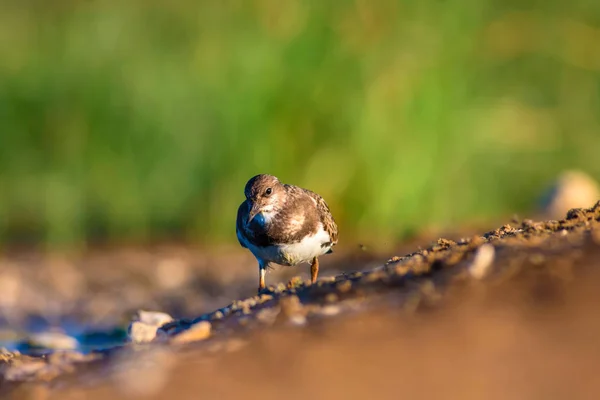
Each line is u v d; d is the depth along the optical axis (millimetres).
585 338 5309
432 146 15984
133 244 16922
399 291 6480
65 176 16938
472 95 16672
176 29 16797
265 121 16047
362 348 5590
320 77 15930
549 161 17406
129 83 16750
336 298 6633
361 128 15758
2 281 14555
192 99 16359
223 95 16156
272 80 15992
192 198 16594
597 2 18359
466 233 14125
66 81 17094
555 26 17641
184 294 13844
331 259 14188
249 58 16094
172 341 6629
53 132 17031
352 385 5191
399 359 5387
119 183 16766
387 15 15867
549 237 6898
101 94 16875
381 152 15758
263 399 5188
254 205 9109
